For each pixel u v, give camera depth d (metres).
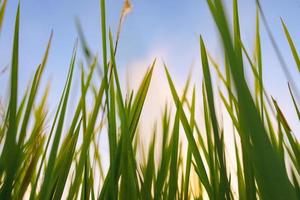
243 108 0.27
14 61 0.55
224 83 0.50
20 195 0.64
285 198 0.25
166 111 0.67
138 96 0.63
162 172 0.62
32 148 0.69
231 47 0.28
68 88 0.60
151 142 0.66
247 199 0.45
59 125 0.58
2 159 0.57
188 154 0.65
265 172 0.25
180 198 0.68
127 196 0.55
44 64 0.64
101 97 0.58
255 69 0.45
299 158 0.50
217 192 0.51
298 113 0.50
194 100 0.64
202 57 0.39
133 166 0.55
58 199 0.57
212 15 0.29
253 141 0.26
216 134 0.37
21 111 0.68
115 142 0.52
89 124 0.58
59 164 0.60
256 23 0.47
